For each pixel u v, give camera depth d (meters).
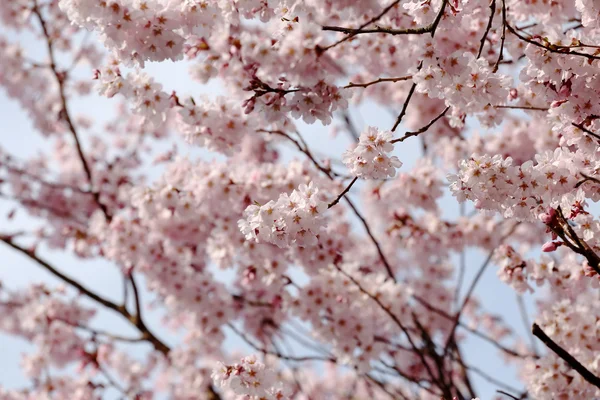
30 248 7.54
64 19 8.52
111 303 7.61
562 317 4.60
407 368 6.84
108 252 7.04
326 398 9.92
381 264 7.77
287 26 3.69
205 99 4.82
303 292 5.83
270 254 5.82
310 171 5.39
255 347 6.09
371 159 3.41
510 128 6.19
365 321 5.79
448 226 6.87
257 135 6.58
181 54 3.71
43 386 7.96
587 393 4.41
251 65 3.80
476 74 3.55
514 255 4.80
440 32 4.56
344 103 3.60
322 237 5.61
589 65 3.52
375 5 3.66
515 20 4.45
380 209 7.29
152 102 4.20
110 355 8.43
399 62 5.06
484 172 3.38
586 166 3.57
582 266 4.32
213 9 3.69
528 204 3.42
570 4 4.36
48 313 8.00
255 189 5.44
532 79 3.67
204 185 5.46
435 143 6.73
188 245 7.07
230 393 3.82
